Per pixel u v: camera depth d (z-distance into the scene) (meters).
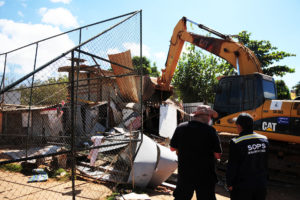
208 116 2.64
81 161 5.89
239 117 2.58
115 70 8.64
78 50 3.14
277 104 5.21
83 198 3.78
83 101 8.48
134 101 9.81
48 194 3.95
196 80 19.66
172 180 5.34
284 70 22.19
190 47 20.00
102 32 3.48
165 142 9.81
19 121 9.31
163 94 13.38
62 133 8.00
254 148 2.38
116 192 4.04
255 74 5.66
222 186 5.25
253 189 2.30
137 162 4.35
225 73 19.25
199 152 2.45
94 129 8.64
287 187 5.30
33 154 6.13
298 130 4.85
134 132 5.18
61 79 6.82
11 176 5.07
